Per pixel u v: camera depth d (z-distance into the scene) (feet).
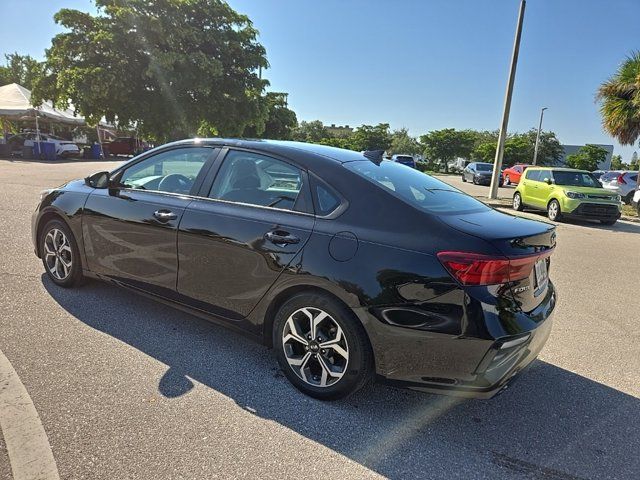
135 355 11.05
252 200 10.77
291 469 7.65
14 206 29.86
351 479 7.54
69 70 53.47
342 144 203.92
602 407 10.17
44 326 12.23
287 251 9.66
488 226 9.02
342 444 8.41
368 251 8.85
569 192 41.34
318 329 9.57
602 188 43.60
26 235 21.80
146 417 8.71
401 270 8.49
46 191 15.31
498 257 8.19
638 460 8.42
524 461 8.27
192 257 11.23
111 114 57.41
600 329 14.83
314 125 243.60
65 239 14.42
